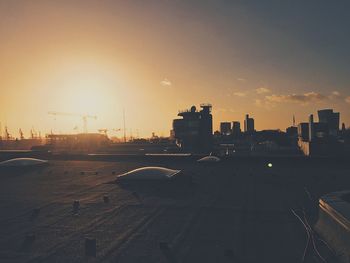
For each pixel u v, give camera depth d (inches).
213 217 665.0
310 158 1737.2
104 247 496.7
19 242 523.2
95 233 567.2
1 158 2268.7
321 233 544.7
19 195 934.4
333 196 603.5
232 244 507.5
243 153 3284.9
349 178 1223.5
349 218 446.3
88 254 469.7
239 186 1059.3
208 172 1441.9
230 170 1514.5
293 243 510.6
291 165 1712.6
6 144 6245.1
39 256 464.1
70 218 669.3
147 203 802.8
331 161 1717.5
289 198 855.7
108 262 441.1
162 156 2005.4
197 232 567.2
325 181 1153.4
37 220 657.6
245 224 615.5
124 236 548.7
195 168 1614.2
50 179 1274.6
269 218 657.0
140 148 4389.8
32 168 1641.2
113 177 1304.1
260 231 572.7
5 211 737.0
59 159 2233.0
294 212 701.3
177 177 1120.2
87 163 1932.8
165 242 493.7
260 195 901.2
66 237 546.9
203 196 890.7
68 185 1112.8
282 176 1296.8
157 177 1096.2
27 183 1173.7
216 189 1004.6
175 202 813.2
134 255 464.4
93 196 905.5
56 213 714.2
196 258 453.1
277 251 477.7
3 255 468.8
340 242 462.6
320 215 591.8
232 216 673.0
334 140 2674.7
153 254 467.2
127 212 713.6
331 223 515.5
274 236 544.7
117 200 844.6
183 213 700.7
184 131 3666.3
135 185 1085.8
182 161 1966.0
